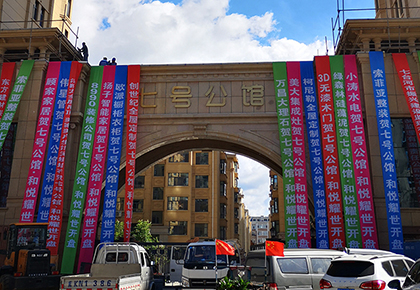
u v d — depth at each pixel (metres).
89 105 22.88
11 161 22.86
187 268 16.97
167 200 46.72
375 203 20.47
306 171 21.66
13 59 25.83
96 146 22.16
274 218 47.28
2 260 20.84
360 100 21.73
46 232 17.08
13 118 23.25
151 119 23.11
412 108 21.28
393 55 22.50
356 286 9.02
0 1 26.80
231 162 59.25
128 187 21.44
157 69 23.61
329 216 20.06
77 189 21.47
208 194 47.59
